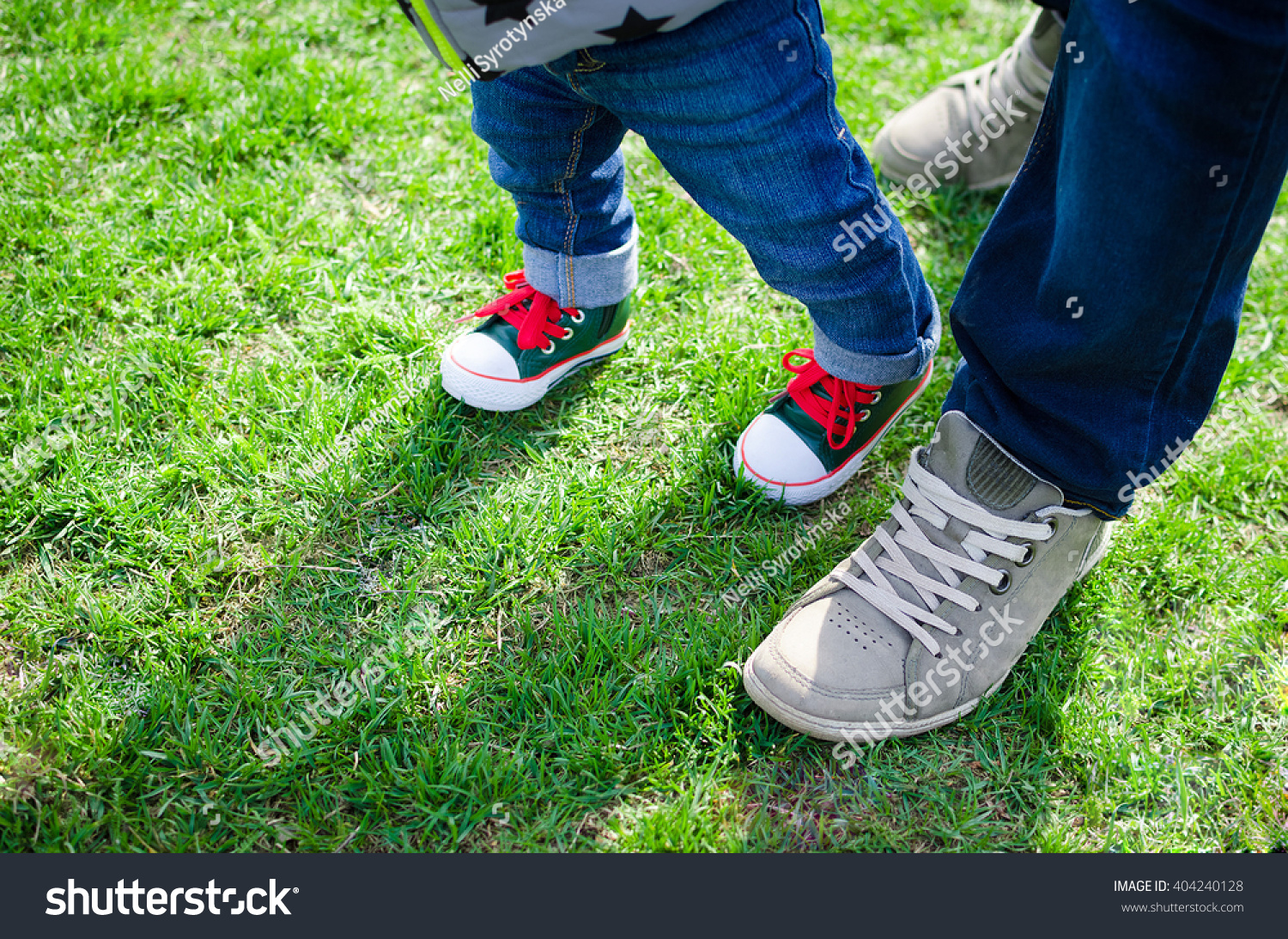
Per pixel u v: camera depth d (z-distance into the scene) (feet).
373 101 7.72
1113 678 4.91
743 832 4.38
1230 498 5.71
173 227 6.66
